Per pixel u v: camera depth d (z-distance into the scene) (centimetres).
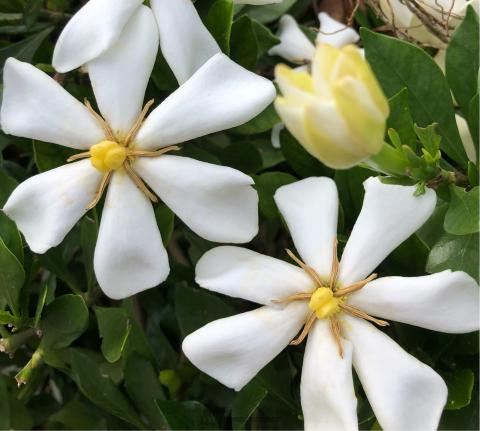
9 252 25
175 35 24
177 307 27
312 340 24
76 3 30
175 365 29
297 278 24
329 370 23
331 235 24
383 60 25
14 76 24
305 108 19
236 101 23
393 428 23
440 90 25
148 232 24
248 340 23
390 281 23
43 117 24
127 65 24
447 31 26
